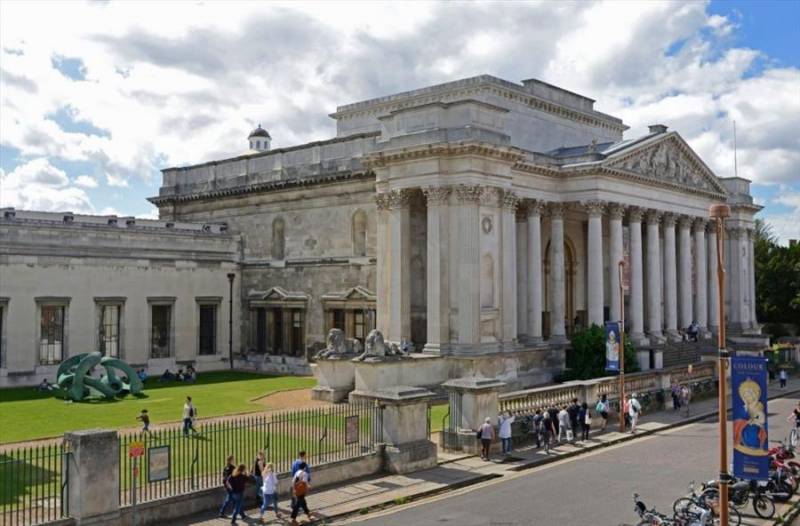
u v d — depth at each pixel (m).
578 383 48.16
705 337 82.38
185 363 74.75
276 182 76.31
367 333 68.44
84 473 24.47
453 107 58.84
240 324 80.06
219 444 31.95
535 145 74.12
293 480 27.94
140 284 71.19
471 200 57.50
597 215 68.00
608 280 78.81
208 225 81.00
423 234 63.03
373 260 68.44
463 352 56.84
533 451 40.31
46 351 64.69
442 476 34.38
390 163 60.97
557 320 68.81
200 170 85.88
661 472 35.88
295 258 75.50
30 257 63.62
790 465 32.41
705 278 84.56
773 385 72.56
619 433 46.19
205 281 77.06
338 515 28.27
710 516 25.62
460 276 57.53
